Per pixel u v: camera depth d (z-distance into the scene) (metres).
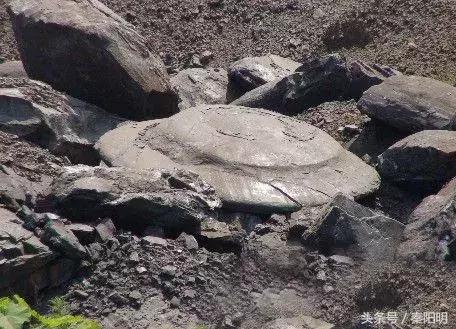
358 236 12.49
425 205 13.09
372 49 23.17
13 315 9.71
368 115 16.98
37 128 15.41
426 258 11.96
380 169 15.43
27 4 17.77
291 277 12.18
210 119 15.31
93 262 11.52
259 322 11.09
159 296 11.19
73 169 12.90
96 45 16.86
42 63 17.58
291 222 13.27
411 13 23.53
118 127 16.08
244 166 14.07
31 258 10.73
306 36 24.55
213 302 11.23
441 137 15.04
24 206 11.74
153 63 17.94
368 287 11.63
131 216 12.32
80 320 10.15
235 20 25.88
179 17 25.98
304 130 15.73
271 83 19.95
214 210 13.30
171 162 14.27
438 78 20.41
